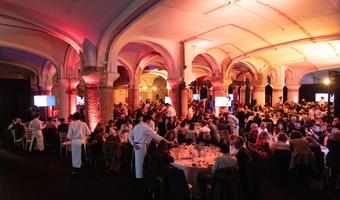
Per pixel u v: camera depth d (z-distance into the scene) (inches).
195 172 210.5
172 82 451.2
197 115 438.3
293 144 235.3
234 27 358.6
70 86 512.1
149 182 206.7
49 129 409.1
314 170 225.8
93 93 381.7
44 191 238.5
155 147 220.2
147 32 375.9
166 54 441.4
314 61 598.2
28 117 661.3
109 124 339.3
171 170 171.6
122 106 555.2
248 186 175.5
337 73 329.1
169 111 411.2
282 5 287.7
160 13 300.2
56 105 632.4
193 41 430.9
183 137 318.7
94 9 290.7
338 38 367.6
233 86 832.9
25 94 678.5
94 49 371.2
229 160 168.9
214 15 313.7
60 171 302.0
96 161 320.5
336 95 329.1
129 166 306.5
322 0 273.0
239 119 445.1
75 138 295.3
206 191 196.5
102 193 233.3
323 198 225.3
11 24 353.7
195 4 279.9
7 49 515.8
